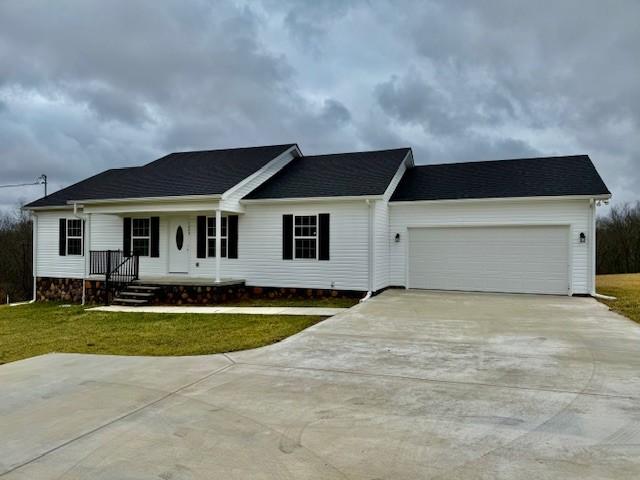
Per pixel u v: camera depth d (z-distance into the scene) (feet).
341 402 15.62
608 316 32.68
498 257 46.96
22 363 21.88
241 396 16.42
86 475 10.70
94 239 56.44
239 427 13.52
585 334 26.45
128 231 54.44
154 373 19.70
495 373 18.84
